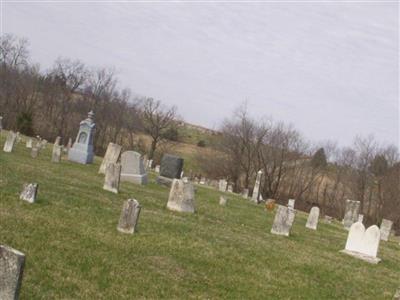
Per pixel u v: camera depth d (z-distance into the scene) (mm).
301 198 86375
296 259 16656
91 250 12406
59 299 8992
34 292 8961
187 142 119062
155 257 13133
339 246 22062
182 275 12219
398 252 25922
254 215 27625
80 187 22172
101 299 9516
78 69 109438
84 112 97938
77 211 16422
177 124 108812
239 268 13969
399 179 79375
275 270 14656
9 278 6855
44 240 12227
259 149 84812
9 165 24266
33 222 13641
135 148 99688
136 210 15102
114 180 23203
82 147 37438
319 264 16672
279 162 84688
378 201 80312
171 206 21906
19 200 16031
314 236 24234
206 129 136875
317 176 94562
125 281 10828
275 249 17609
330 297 13164
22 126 74688
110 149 32375
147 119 99875
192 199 22125
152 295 10391
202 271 12914
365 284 15438
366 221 78438
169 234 16031
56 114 96875
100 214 16797
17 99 92188
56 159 33500
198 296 10953
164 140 105438
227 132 91250
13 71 98062
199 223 19531
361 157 89312
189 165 97625
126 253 12891
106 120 99062
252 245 17312
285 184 87188
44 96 98188
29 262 10438
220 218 22750
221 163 90125
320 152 91438
